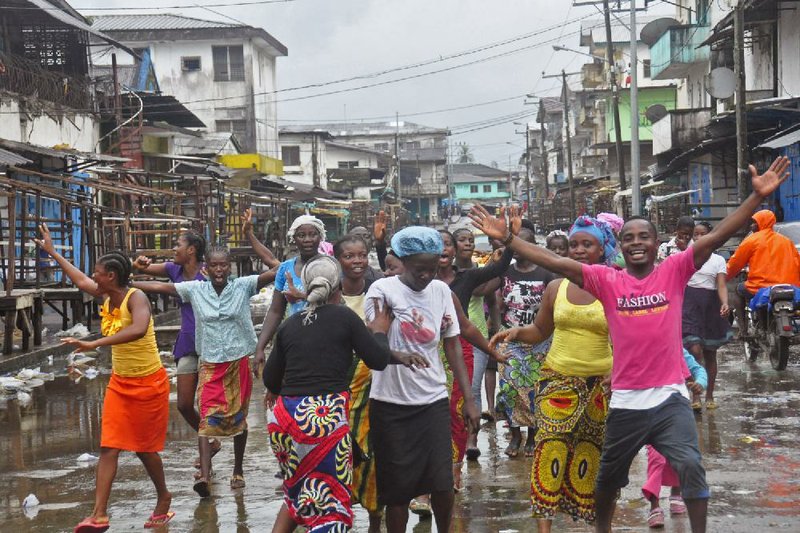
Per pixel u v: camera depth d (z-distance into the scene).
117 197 32.69
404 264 5.68
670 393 5.10
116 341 6.18
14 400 11.87
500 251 8.30
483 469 7.88
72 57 32.25
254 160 46.78
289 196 49.53
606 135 60.44
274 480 7.72
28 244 20.27
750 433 8.87
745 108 21.20
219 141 47.81
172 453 8.84
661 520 6.16
